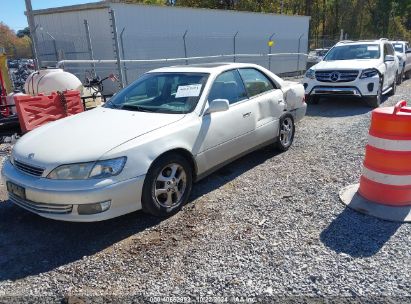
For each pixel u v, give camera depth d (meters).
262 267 3.02
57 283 2.94
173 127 3.98
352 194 4.27
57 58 15.83
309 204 4.12
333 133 7.23
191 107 4.36
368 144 4.07
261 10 37.47
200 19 16.89
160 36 15.39
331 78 9.67
